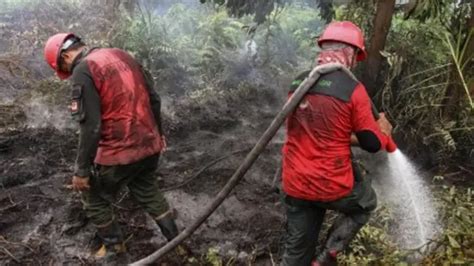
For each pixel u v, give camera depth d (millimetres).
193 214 3748
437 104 4633
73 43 2914
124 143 2916
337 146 2562
